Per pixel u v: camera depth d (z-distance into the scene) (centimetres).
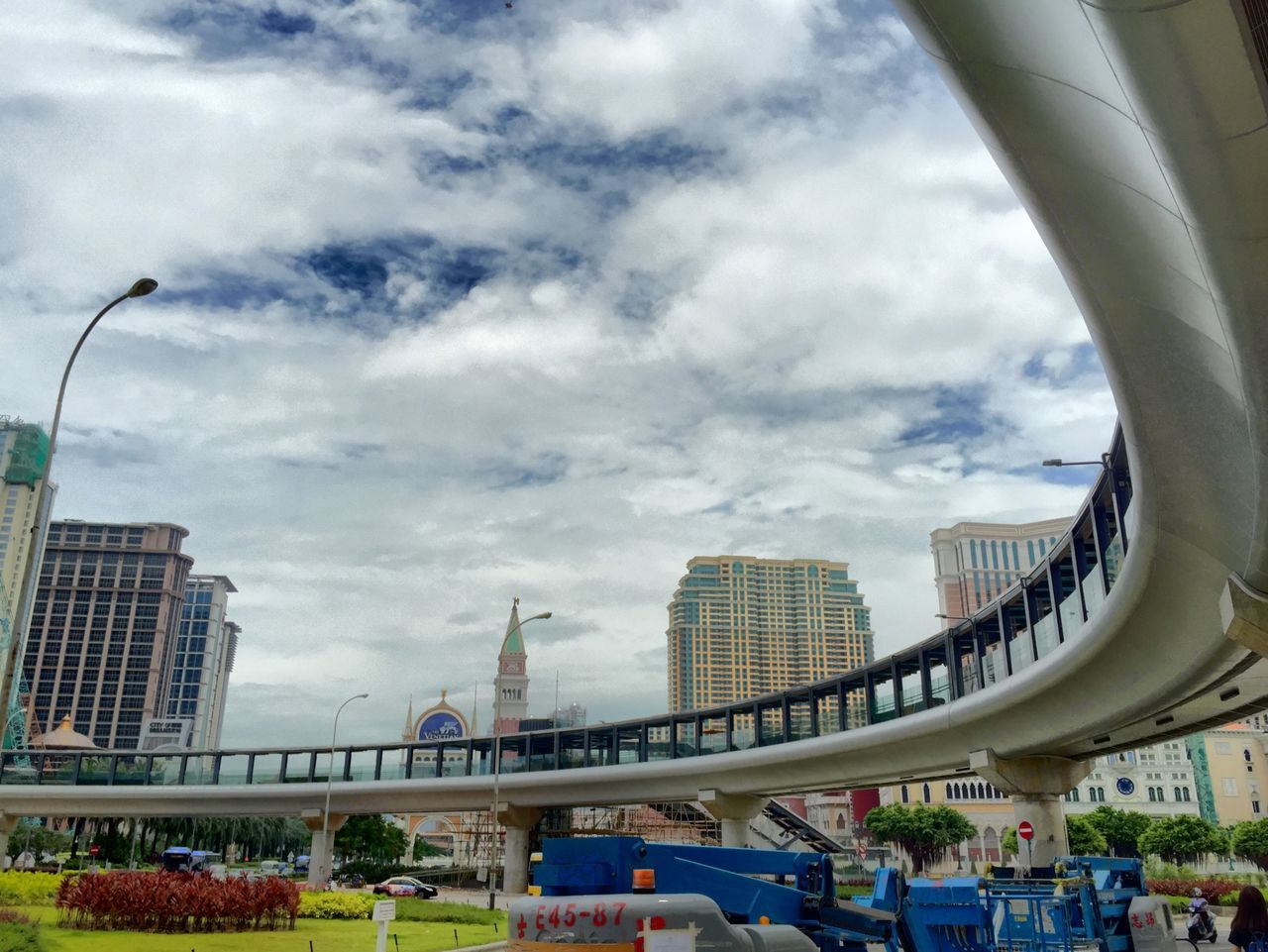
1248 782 13888
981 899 1698
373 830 12912
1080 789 13812
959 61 1194
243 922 3234
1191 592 2512
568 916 947
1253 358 1369
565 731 8450
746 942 991
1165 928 1869
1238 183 1084
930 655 5812
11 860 11594
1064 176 1316
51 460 2245
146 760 9388
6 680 2031
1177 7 906
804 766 6519
